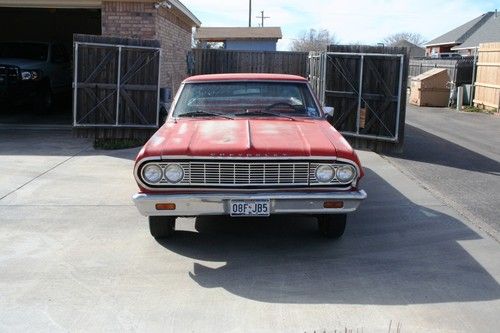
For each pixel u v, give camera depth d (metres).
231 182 4.81
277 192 4.81
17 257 5.10
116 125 10.98
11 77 14.38
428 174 8.94
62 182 7.89
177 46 16.38
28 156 9.70
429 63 26.89
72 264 4.94
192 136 5.17
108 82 10.87
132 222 6.14
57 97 17.34
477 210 6.73
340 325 3.83
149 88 10.99
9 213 6.44
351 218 6.35
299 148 4.85
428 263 4.97
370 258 5.10
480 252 5.25
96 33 20.00
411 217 6.40
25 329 3.79
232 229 5.93
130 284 4.52
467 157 10.64
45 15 19.73
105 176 8.30
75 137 10.89
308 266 4.90
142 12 12.20
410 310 4.05
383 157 10.44
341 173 4.84
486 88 20.88
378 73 10.70
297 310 4.05
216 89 6.31
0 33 19.81
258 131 5.34
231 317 3.96
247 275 4.70
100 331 3.77
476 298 4.25
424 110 21.39
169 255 5.16
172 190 4.84
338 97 11.27
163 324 3.86
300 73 19.03
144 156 4.80
